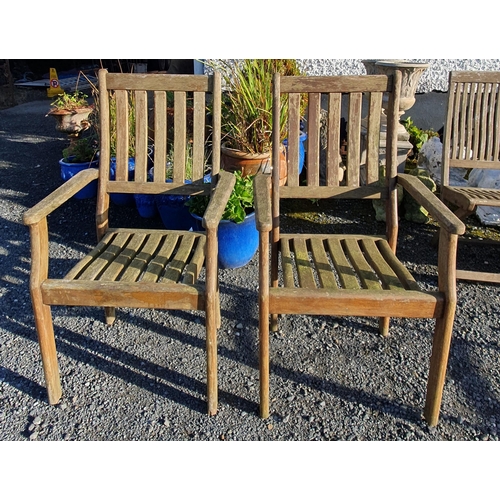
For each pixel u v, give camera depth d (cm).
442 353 159
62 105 435
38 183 411
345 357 206
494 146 264
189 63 563
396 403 182
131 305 162
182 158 202
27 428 173
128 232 207
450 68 390
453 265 150
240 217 254
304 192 198
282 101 318
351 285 163
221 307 241
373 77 188
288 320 231
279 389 189
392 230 196
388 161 193
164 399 185
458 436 169
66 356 207
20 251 299
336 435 170
